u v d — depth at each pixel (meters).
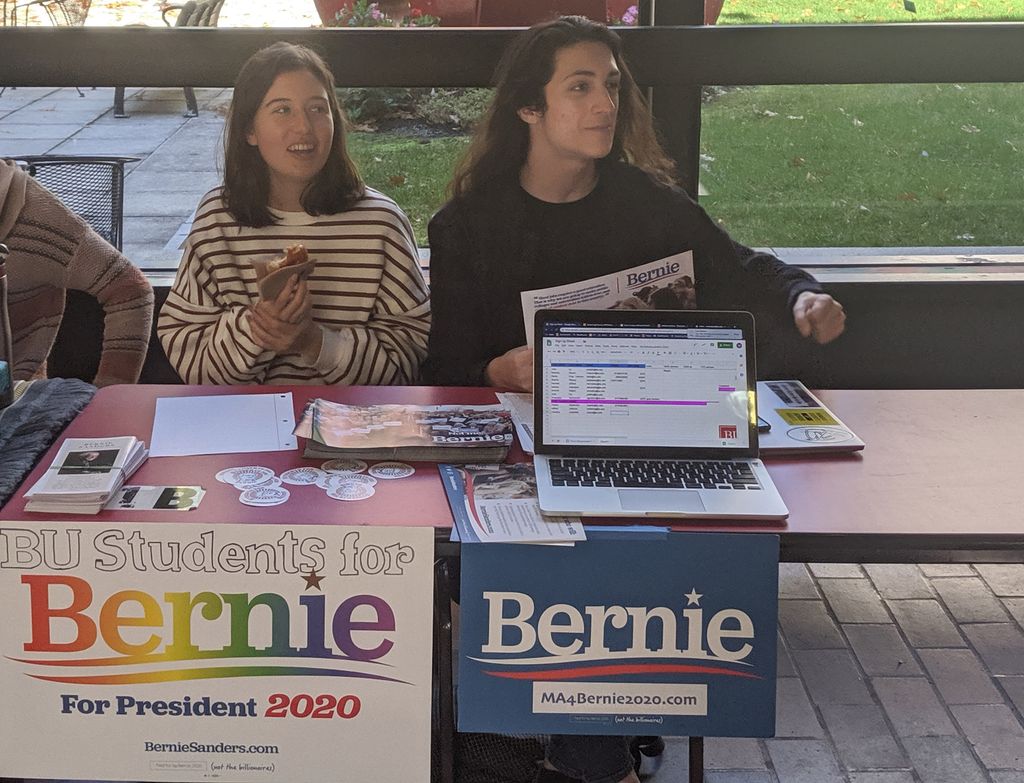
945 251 3.56
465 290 2.65
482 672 1.91
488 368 2.57
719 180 3.49
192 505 1.94
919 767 2.54
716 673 1.93
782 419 2.34
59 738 1.94
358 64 3.30
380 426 2.22
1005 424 2.37
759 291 2.76
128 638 1.90
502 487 2.04
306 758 1.95
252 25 3.28
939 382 3.62
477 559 1.86
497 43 3.28
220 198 2.74
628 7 3.30
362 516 1.91
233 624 1.90
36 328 2.90
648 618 1.90
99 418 2.32
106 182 3.36
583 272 2.67
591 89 2.53
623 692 1.93
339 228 2.75
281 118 2.62
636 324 2.18
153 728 1.93
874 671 2.88
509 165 2.63
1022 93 3.42
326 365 2.67
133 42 3.27
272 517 1.90
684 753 2.61
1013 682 2.84
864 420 2.38
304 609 1.89
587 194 2.67
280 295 2.48
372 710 1.93
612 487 2.00
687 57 3.33
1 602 1.88
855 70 3.36
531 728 1.94
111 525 1.86
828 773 2.53
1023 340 3.59
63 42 3.25
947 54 3.35
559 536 1.86
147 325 2.92
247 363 2.64
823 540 1.90
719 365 2.17
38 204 2.78
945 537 1.90
